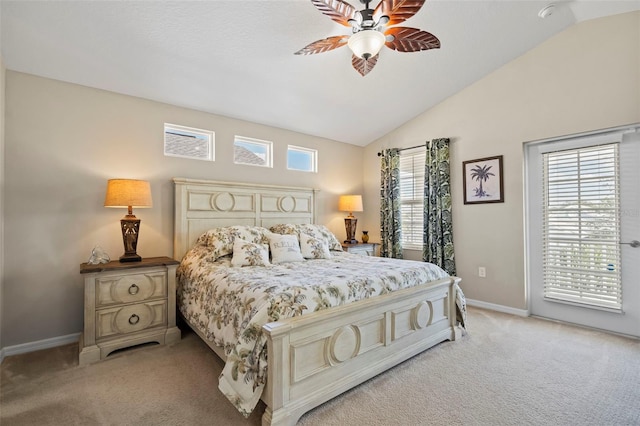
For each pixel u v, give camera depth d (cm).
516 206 349
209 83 315
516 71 347
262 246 308
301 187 434
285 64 304
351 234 472
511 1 264
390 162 471
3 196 251
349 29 262
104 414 177
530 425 167
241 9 233
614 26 286
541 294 341
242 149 403
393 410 181
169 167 334
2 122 247
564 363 236
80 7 215
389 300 224
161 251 327
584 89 302
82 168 286
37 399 191
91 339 244
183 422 170
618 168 291
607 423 168
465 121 393
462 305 289
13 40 232
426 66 341
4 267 252
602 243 301
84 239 287
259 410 181
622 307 291
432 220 413
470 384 208
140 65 277
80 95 287
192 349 265
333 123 438
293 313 177
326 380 187
